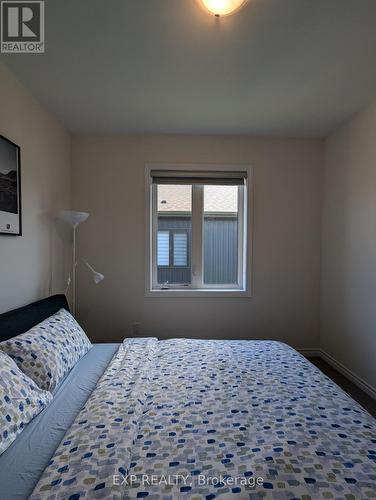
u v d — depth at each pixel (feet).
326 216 9.63
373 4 4.31
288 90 6.76
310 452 3.14
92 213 9.50
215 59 5.61
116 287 9.63
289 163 9.77
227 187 10.17
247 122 8.51
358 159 7.95
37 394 4.08
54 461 3.00
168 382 4.87
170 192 10.00
